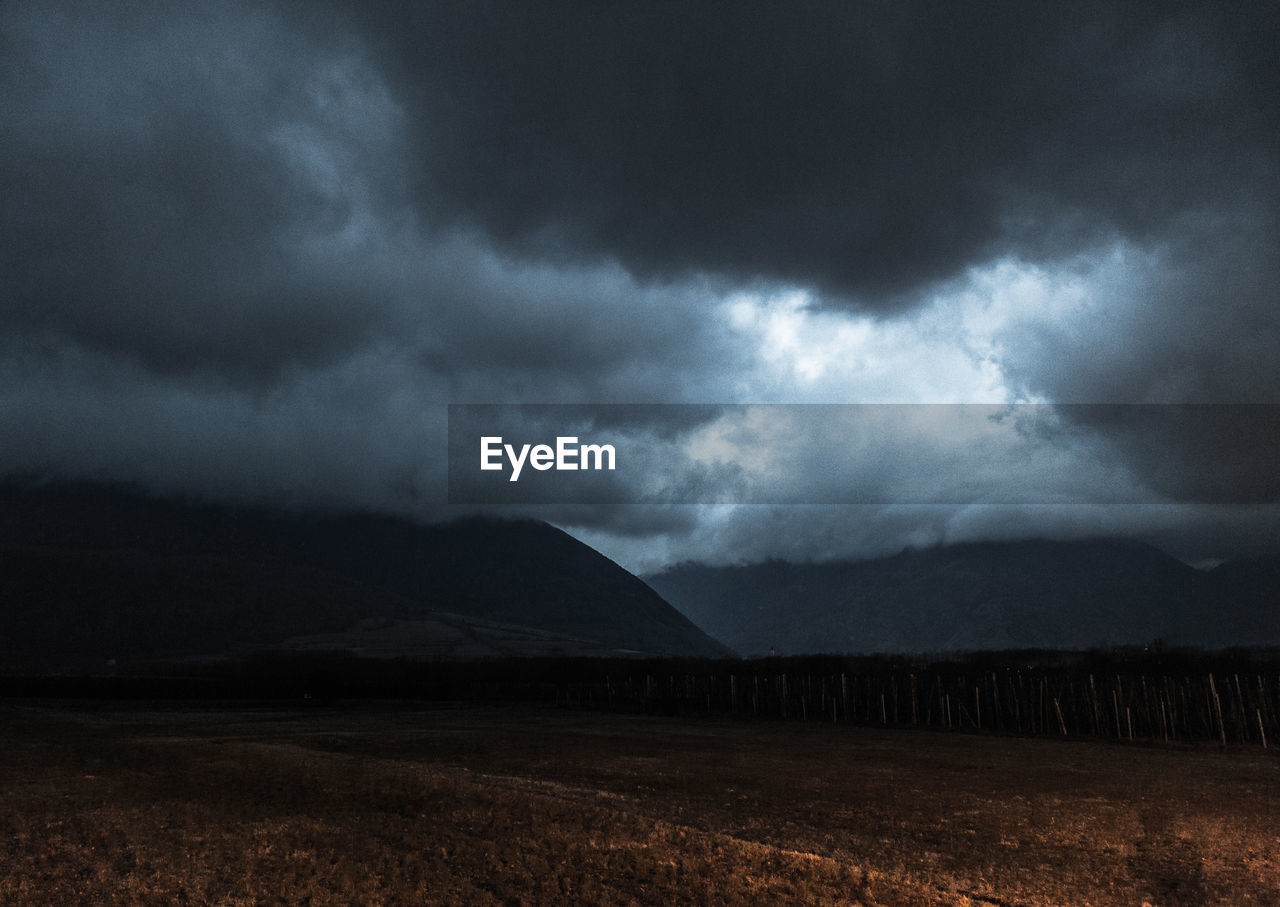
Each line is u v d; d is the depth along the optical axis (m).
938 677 85.69
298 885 18.72
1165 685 68.06
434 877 19.53
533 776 37.56
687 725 74.38
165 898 17.64
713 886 19.22
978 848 24.67
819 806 31.27
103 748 44.94
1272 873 22.19
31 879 18.86
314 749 47.94
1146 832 27.22
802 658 133.62
